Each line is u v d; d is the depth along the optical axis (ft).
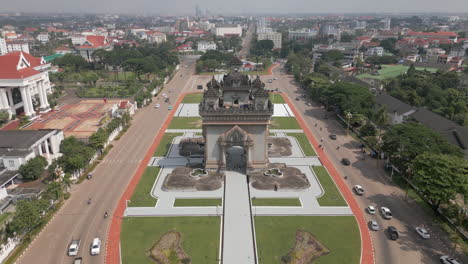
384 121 451.94
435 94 574.15
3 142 364.17
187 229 258.98
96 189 319.88
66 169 331.77
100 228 261.03
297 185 319.27
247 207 289.33
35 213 243.81
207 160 346.74
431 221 270.26
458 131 394.11
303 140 449.48
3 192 293.02
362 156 398.01
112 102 636.89
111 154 402.72
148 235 252.21
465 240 246.68
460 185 255.50
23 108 579.07
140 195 307.78
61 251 236.02
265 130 336.08
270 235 250.98
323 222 267.80
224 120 331.16
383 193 313.94
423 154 289.74
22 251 235.61
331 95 560.61
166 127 501.97
